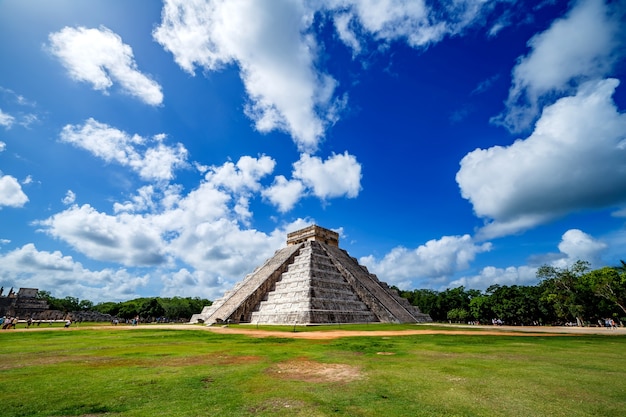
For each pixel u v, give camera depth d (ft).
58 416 18.72
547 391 23.45
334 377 28.50
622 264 151.64
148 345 53.67
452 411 19.30
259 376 29.01
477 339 63.46
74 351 46.14
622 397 21.91
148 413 19.19
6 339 65.41
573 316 175.22
